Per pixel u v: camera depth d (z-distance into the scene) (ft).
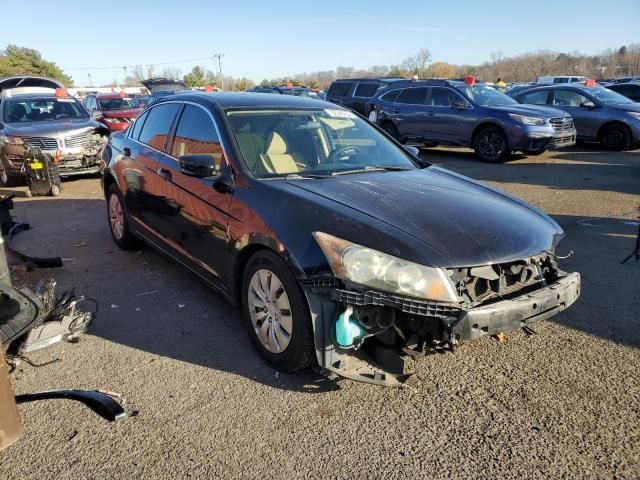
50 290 11.80
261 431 9.01
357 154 13.92
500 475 8.02
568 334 12.34
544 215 11.89
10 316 9.55
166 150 15.03
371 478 7.98
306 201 10.34
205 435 8.91
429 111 42.91
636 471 8.07
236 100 14.19
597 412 9.48
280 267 10.07
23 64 200.95
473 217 10.39
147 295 14.70
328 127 14.39
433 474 8.05
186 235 13.52
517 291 9.82
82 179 34.94
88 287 15.29
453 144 41.86
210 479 7.95
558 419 9.29
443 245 9.29
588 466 8.18
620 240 19.66
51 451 8.53
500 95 43.09
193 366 11.03
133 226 17.13
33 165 28.25
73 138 32.17
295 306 9.81
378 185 11.76
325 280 9.22
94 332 12.51
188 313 13.53
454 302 8.87
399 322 9.39
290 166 12.41
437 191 11.75
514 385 10.31
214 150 12.82
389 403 9.77
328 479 7.97
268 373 10.75
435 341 9.33
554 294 9.80
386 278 8.82
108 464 8.25
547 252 10.33
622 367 10.93
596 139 45.11
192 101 14.71
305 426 9.14
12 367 10.71
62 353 11.55
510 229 10.23
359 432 8.98
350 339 9.33
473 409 9.59
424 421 9.27
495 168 36.91
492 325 9.00
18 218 23.89
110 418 8.15
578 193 27.86
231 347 11.80
